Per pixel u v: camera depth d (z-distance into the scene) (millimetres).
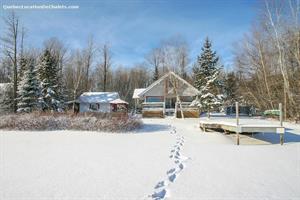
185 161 7035
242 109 43562
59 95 32562
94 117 15477
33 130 15047
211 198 4230
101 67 53250
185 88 31438
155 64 44125
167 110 31906
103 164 6508
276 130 10523
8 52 30578
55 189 4582
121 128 14703
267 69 30891
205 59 37219
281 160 7258
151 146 9539
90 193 4391
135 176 5434
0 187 4684
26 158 7207
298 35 24922
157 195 4336
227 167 6348
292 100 24875
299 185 4934
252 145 10328
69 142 10562
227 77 44656
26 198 4164
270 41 29375
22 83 28109
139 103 44312
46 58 31312
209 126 13883
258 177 5469
